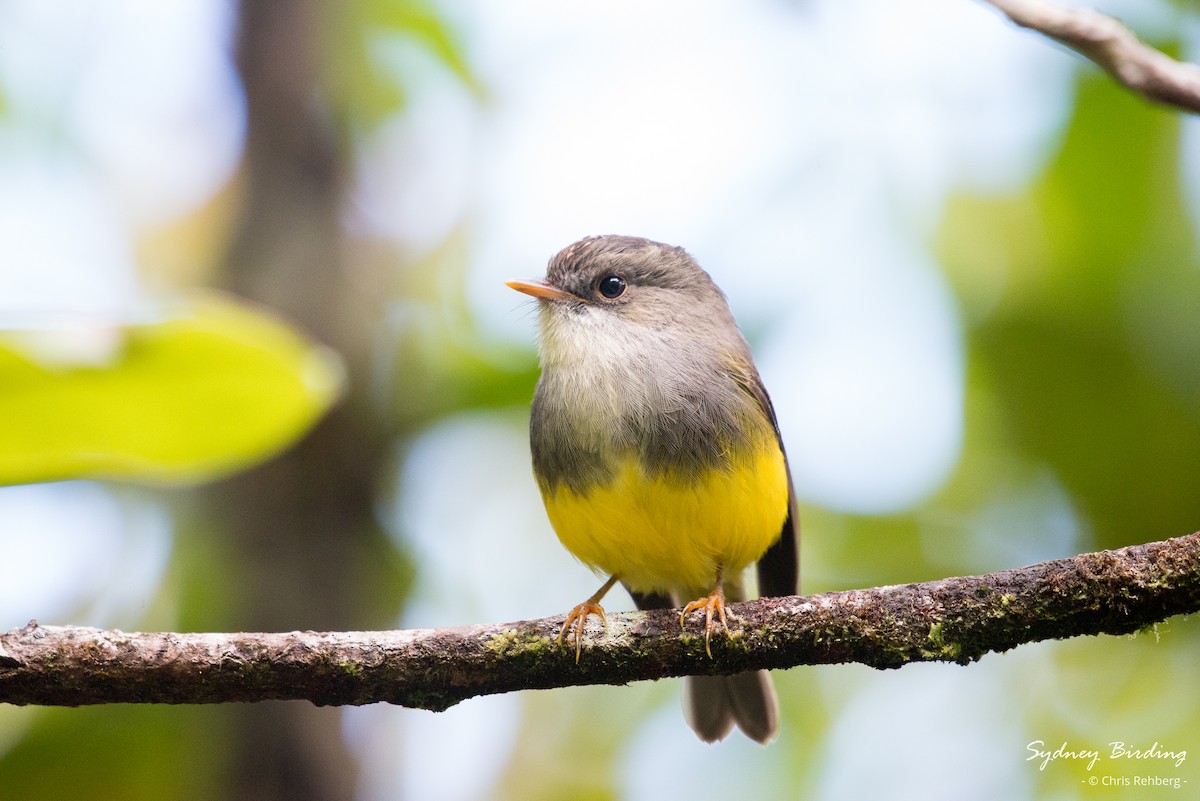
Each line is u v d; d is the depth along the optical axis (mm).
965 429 12070
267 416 5352
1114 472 11719
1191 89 6820
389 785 11039
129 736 10188
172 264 12898
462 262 12328
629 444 8750
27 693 6121
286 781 9836
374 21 11742
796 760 12172
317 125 11156
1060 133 11742
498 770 12164
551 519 9297
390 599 11250
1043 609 6395
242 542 10469
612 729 12547
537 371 11930
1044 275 11828
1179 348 11562
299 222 10992
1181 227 11531
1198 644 11664
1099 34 6891
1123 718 11656
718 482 8703
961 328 11969
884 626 6641
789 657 6801
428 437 11914
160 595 10898
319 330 10734
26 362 4930
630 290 10062
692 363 9031
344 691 6492
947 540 11969
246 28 11320
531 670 6785
